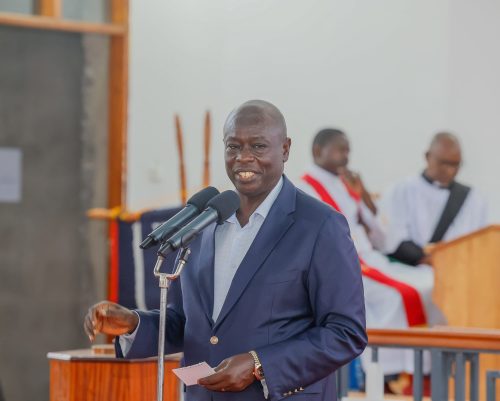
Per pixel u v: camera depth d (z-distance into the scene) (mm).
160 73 15609
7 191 14273
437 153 14797
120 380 6898
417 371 7293
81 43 14586
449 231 14750
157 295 10336
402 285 12781
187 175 15789
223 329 5473
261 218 5602
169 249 5223
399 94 16672
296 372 5285
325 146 13492
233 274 5566
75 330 14414
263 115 5492
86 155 14570
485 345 7043
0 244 14258
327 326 5391
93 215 12625
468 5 16609
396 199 14852
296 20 16625
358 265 5539
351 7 16719
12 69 14297
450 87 16625
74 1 14656
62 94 14500
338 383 7852
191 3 16000
